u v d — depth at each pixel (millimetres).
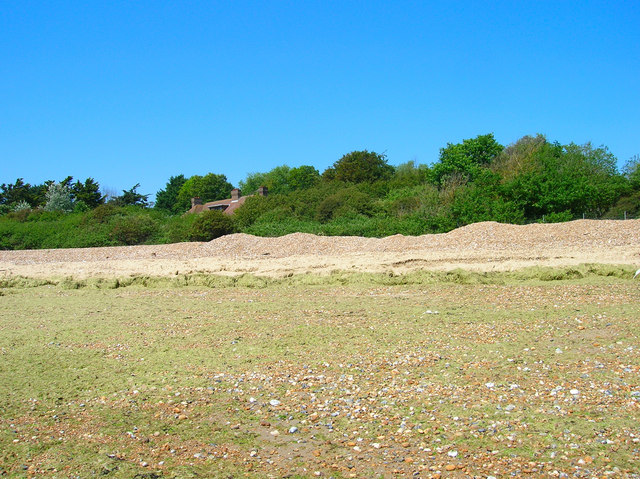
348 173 56594
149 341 10383
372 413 6859
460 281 15281
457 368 8211
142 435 6473
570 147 36562
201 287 16891
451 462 5668
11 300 15898
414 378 7906
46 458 5973
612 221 21188
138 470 5668
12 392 7910
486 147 45906
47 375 8602
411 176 51219
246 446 6141
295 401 7312
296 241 23531
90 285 17672
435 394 7324
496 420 6520
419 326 10695
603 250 17062
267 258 20672
